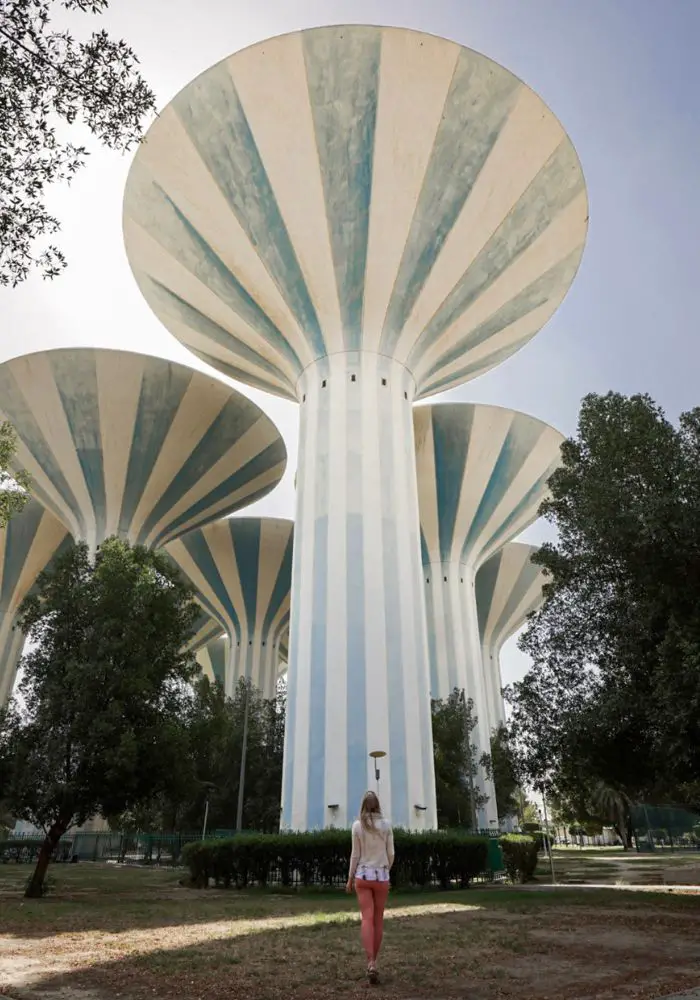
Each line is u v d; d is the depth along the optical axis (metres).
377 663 19.75
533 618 15.95
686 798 18.33
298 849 17.28
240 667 50.88
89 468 35.91
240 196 22.27
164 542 40.00
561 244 24.03
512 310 25.56
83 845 36.31
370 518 21.47
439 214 22.20
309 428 23.42
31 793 17.28
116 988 5.99
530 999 5.56
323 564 21.28
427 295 23.56
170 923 10.56
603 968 6.84
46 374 33.69
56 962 7.27
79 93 8.20
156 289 27.08
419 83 20.31
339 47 19.88
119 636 18.33
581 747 14.47
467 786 35.09
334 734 19.00
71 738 17.17
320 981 6.22
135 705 18.00
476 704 38.00
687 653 11.77
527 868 20.62
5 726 18.00
